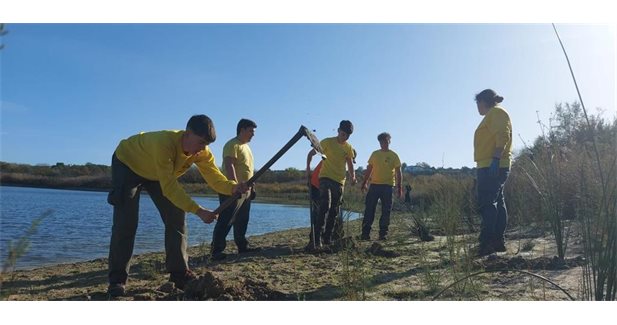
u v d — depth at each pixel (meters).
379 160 8.20
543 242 6.55
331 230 7.17
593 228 3.65
